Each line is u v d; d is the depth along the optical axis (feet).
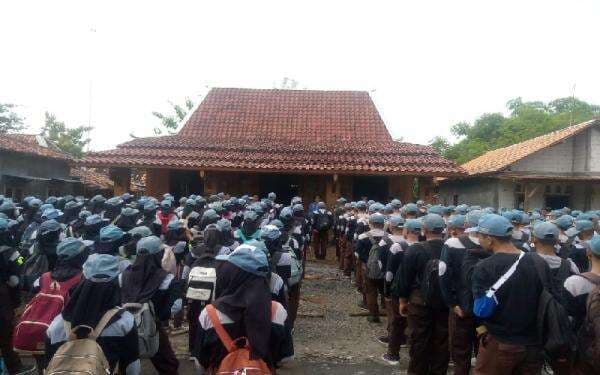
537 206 69.82
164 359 15.71
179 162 54.29
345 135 66.59
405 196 59.41
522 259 12.53
